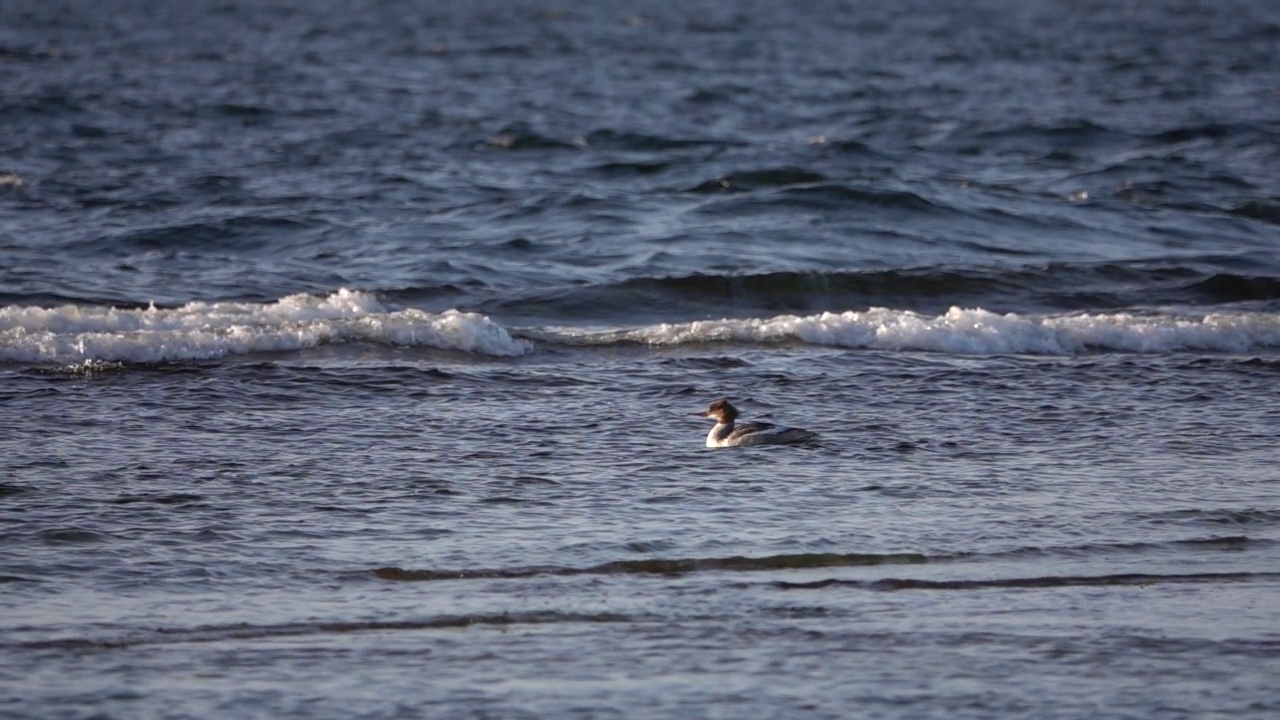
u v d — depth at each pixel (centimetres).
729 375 7012
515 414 6259
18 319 7494
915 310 9000
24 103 17475
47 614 3950
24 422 5919
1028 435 6022
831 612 4047
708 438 5822
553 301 8806
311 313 8069
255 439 5772
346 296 8356
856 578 4319
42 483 5091
